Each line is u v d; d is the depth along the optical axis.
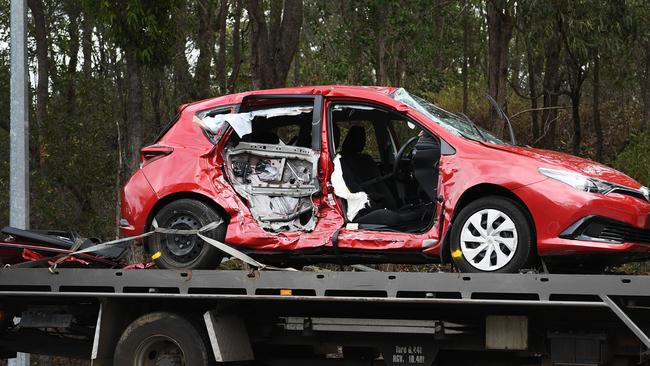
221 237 9.98
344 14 26.08
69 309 10.94
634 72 23.55
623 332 8.93
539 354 9.48
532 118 27.44
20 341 11.77
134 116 22.11
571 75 23.86
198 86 26.27
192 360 10.02
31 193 24.56
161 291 9.90
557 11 19.11
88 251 10.52
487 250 8.93
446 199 9.15
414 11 24.08
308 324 9.98
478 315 9.39
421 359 9.70
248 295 9.45
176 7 21.52
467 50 30.64
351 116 10.44
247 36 35.06
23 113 15.04
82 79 29.36
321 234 9.62
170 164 10.20
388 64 25.84
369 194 9.95
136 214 10.23
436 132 9.41
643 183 20.16
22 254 11.25
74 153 26.06
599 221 8.63
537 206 8.74
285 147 9.93
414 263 9.81
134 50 21.20
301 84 35.91
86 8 21.45
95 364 10.29
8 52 29.03
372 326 9.74
